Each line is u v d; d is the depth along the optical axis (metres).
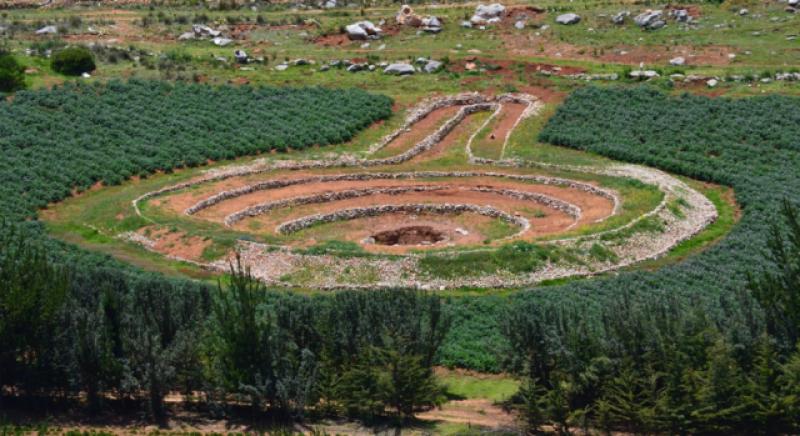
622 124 81.44
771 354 37.84
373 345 41.31
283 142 80.50
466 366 46.06
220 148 78.44
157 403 39.16
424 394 40.06
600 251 58.59
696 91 85.44
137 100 83.12
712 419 37.22
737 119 79.56
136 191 69.44
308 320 42.16
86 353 39.12
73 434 36.84
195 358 40.22
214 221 64.06
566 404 38.81
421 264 56.38
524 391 39.09
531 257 57.16
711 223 65.12
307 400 39.56
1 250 52.25
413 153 80.00
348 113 85.44
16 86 82.25
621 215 63.72
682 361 38.16
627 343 39.47
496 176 73.81
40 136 75.88
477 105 88.62
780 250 41.22
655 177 71.81
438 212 67.25
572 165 75.00
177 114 82.12
